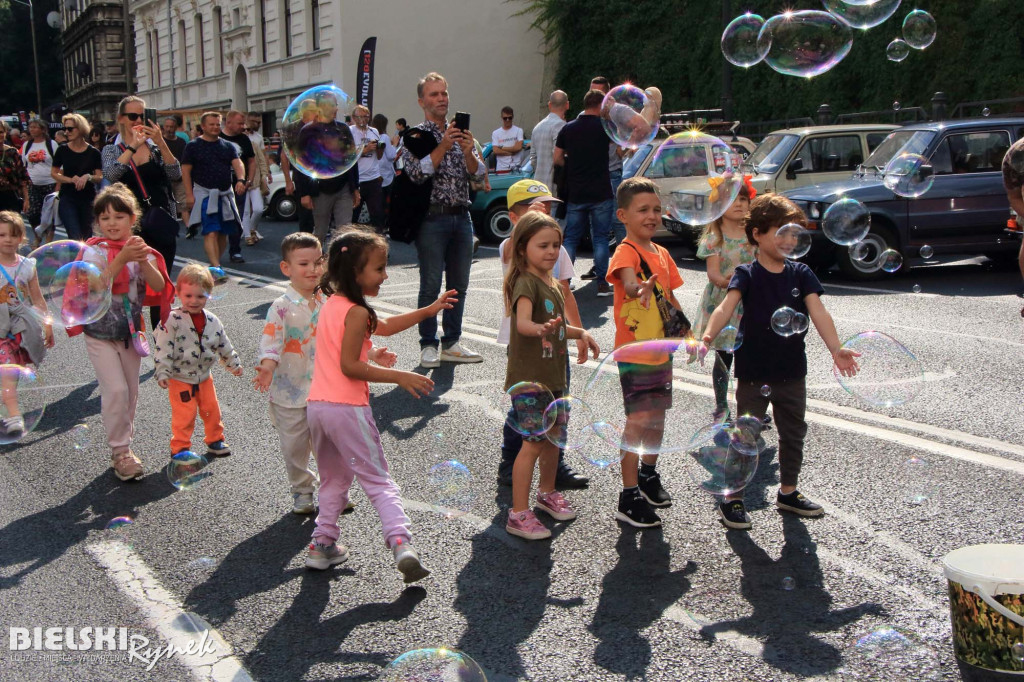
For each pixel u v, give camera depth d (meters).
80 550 3.74
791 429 3.87
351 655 2.91
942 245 9.95
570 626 3.04
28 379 5.05
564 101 10.39
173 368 4.68
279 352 3.99
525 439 3.75
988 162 10.06
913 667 2.74
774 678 2.71
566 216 9.16
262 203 14.16
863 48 18.69
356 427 3.38
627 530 3.82
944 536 3.61
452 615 3.14
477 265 11.80
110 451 5.03
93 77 47.84
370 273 3.41
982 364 6.10
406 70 27.72
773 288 3.82
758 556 3.52
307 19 28.38
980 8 16.55
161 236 6.71
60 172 9.11
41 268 5.43
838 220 8.21
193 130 24.39
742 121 21.61
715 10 22.50
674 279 4.18
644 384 3.70
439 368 6.62
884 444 4.66
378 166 13.34
